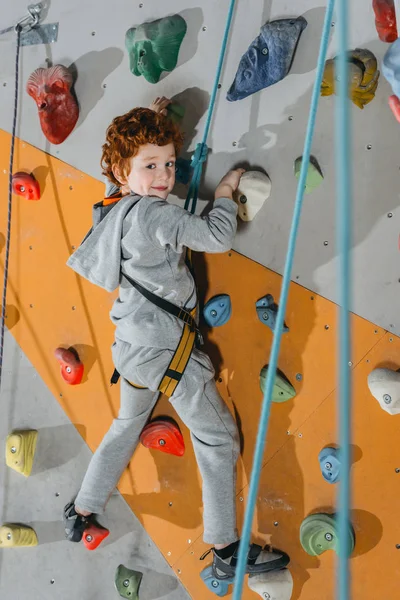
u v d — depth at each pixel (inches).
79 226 83.8
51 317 86.4
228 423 70.3
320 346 69.9
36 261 87.2
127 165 67.2
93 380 83.6
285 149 71.4
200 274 75.8
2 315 87.7
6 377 89.3
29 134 87.1
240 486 74.1
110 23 81.9
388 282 66.9
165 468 79.0
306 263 70.5
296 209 41.2
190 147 76.0
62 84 82.6
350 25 68.1
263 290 72.6
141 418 74.6
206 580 74.9
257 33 73.0
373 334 67.5
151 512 80.0
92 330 83.4
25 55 87.4
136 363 67.9
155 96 78.5
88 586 83.9
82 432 84.8
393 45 51.0
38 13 86.4
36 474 87.4
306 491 70.9
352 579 68.6
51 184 85.5
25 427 88.4
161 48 76.3
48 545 86.7
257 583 71.5
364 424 67.9
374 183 67.3
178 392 68.9
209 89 75.2
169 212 65.3
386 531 67.2
